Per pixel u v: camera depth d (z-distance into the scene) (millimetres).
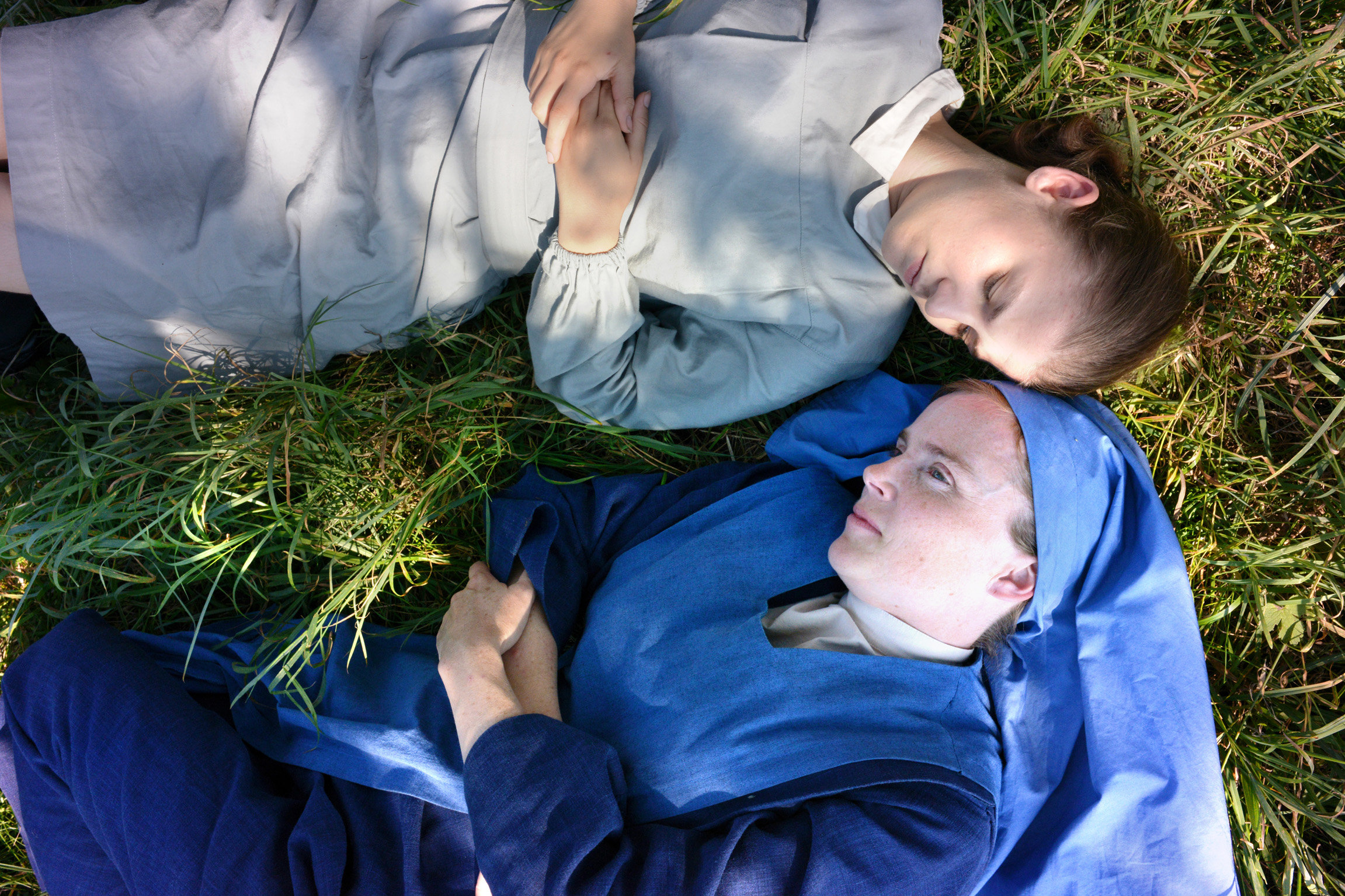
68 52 1356
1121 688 1454
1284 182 1715
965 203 1333
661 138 1455
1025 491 1351
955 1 1766
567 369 1574
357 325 1608
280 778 1451
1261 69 1686
